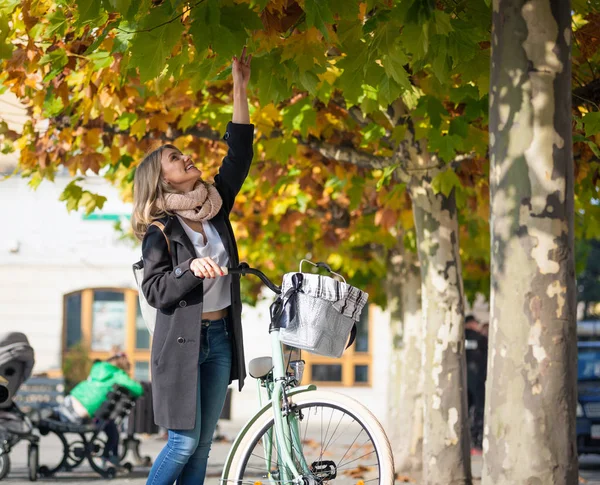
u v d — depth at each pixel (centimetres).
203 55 602
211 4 510
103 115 891
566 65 466
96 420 1298
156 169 509
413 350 1333
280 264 1898
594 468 1457
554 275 455
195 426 488
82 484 1216
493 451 464
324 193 1403
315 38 594
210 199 514
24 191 2894
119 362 1498
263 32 579
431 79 755
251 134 568
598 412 1416
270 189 1193
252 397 2731
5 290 2881
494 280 470
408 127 895
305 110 872
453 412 916
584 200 1011
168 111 943
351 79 629
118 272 2895
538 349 454
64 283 2891
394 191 1032
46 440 1975
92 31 709
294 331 469
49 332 2878
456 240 926
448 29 516
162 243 492
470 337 1747
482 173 969
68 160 991
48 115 902
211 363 502
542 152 459
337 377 2858
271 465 496
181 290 469
